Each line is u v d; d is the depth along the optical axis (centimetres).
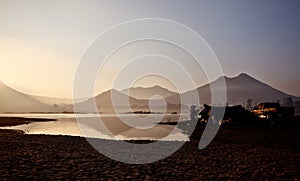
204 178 1688
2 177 1603
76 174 1722
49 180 1573
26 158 2202
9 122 9281
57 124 8562
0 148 2700
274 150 2850
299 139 3716
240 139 3753
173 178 1681
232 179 1675
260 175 1780
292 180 1675
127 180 1619
